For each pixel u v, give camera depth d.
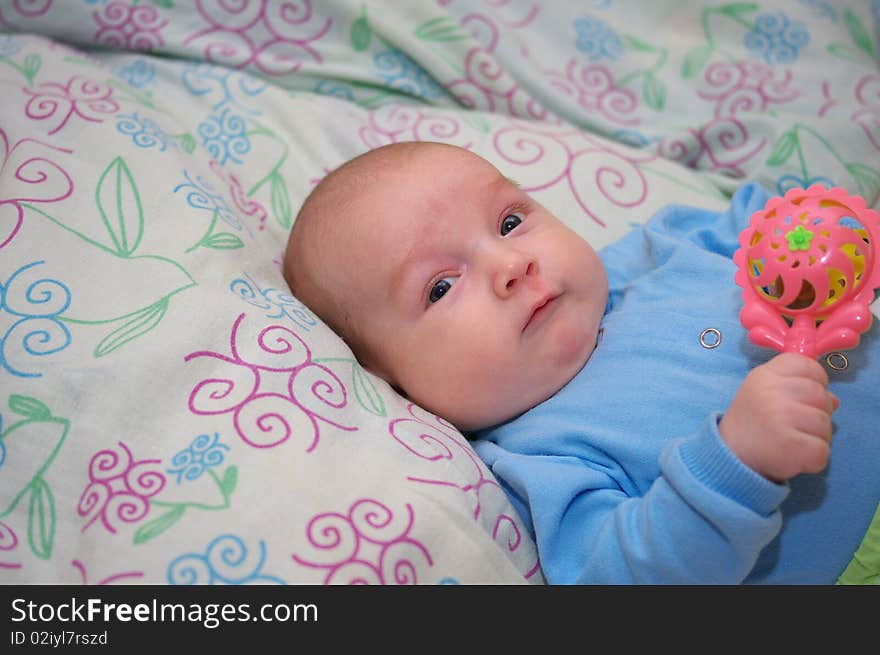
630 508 0.93
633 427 1.01
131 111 1.24
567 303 1.08
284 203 1.35
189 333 0.95
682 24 1.63
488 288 1.06
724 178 1.46
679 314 1.07
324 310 1.16
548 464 1.01
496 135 1.43
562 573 0.97
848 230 0.84
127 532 0.83
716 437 0.82
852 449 0.94
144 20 1.50
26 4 1.47
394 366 1.12
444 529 0.87
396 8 1.54
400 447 0.93
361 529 0.84
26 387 0.92
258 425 0.89
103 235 1.05
